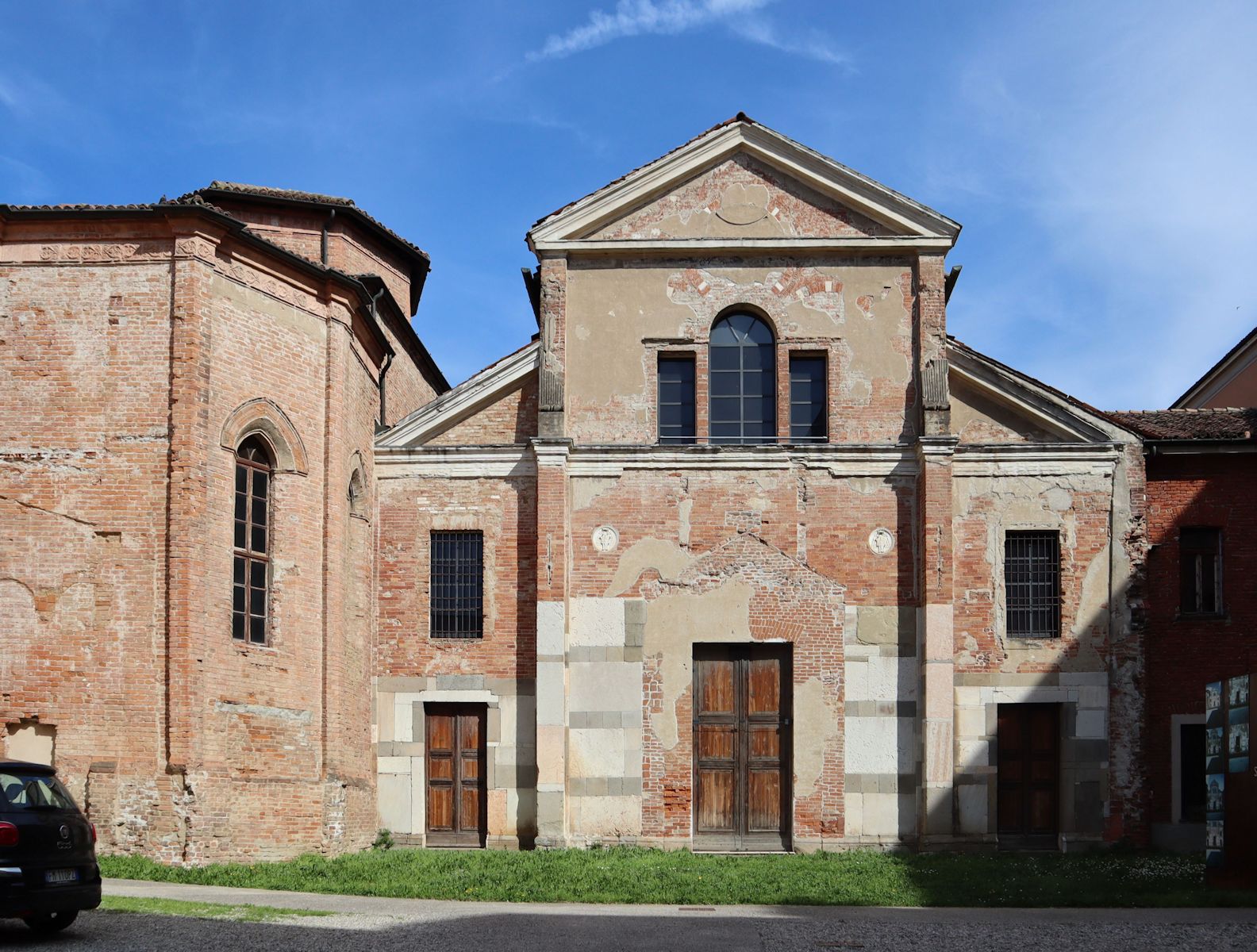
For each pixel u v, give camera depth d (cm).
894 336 2673
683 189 2720
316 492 2398
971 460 2652
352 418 2547
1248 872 2056
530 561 2661
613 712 2580
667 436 2691
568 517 2633
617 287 2711
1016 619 2638
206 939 1517
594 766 2566
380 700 2636
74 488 2142
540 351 2703
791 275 2702
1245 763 2075
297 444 2362
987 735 2572
